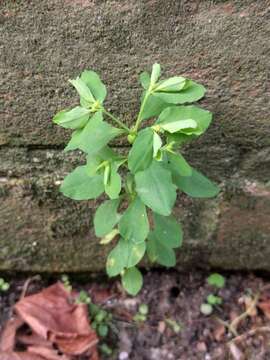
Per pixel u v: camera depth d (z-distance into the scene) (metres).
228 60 0.21
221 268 0.30
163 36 0.20
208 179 0.23
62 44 0.21
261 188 0.25
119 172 0.24
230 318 0.29
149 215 0.25
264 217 0.27
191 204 0.26
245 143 0.24
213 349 0.28
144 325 0.29
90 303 0.29
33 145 0.24
